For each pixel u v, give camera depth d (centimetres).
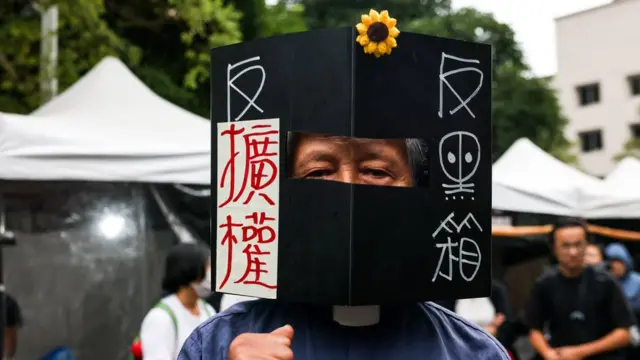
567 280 367
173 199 459
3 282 446
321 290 103
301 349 109
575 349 357
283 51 108
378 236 104
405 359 109
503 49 1833
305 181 106
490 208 115
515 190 556
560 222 371
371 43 103
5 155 333
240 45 113
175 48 844
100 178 350
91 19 602
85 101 410
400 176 111
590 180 680
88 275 474
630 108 2881
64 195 454
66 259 467
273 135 109
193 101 838
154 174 360
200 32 763
